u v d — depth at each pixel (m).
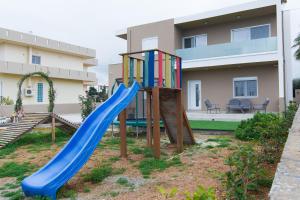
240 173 4.27
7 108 23.33
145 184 5.71
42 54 29.16
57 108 29.62
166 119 9.90
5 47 25.80
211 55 17.67
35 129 15.23
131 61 8.39
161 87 8.17
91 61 37.94
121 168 7.00
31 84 27.14
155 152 7.88
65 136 12.97
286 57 17.03
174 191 3.24
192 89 20.05
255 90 17.73
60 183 5.20
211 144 9.78
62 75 29.81
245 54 16.53
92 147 5.91
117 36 22.92
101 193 5.31
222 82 18.84
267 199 4.34
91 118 6.96
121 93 7.88
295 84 25.11
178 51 18.95
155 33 20.23
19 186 5.90
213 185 5.36
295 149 5.76
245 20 18.19
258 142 8.28
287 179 4.09
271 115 10.77
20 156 8.84
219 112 18.12
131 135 12.75
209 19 18.38
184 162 7.36
